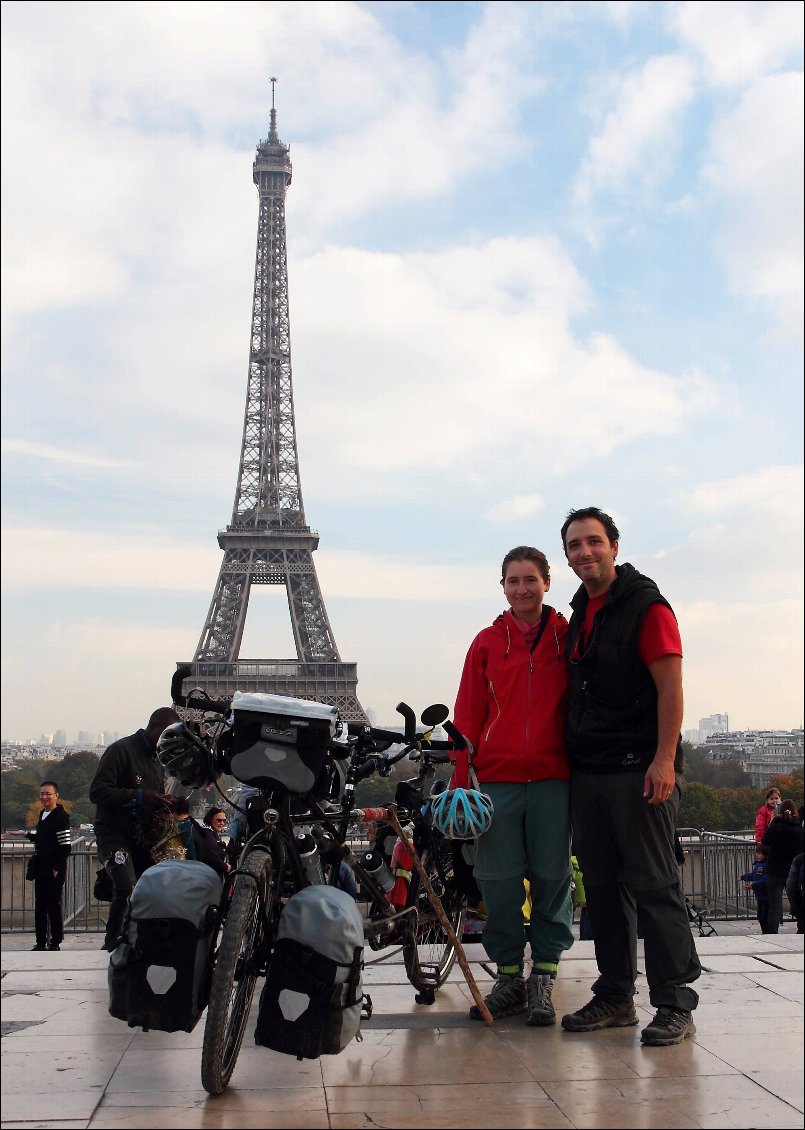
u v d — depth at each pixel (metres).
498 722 8.38
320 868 6.91
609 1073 6.73
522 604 8.50
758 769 142.00
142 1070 6.77
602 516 8.14
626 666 7.82
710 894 25.95
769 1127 5.75
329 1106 6.12
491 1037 7.60
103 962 9.94
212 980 6.47
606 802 7.79
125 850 12.21
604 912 7.96
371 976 9.70
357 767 7.57
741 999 8.48
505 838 8.27
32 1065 6.89
